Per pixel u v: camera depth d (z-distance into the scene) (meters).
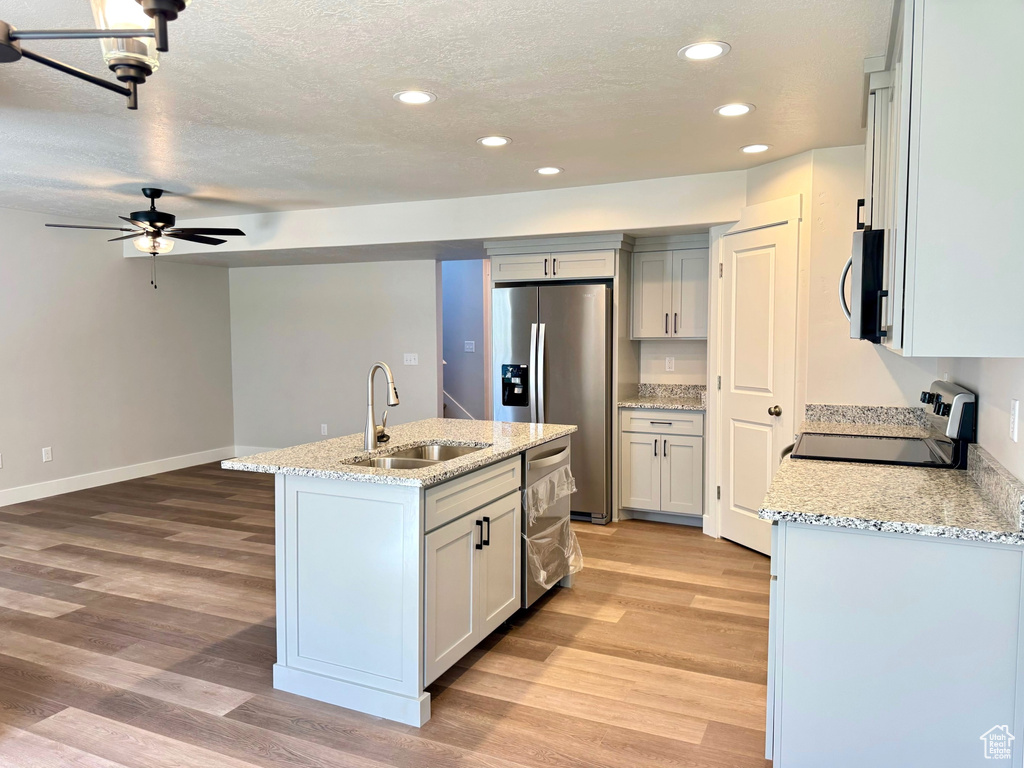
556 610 3.46
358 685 2.55
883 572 1.87
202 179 4.38
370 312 6.83
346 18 2.16
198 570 4.04
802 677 1.96
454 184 4.54
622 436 5.07
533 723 2.46
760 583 3.83
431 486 2.48
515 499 3.18
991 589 1.79
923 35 1.68
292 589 2.67
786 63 2.55
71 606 3.51
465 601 2.77
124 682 2.75
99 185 4.55
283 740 2.35
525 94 2.86
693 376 5.34
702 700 2.61
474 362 8.15
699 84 2.75
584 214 4.64
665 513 5.06
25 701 2.60
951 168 1.68
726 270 4.45
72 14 2.12
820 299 3.80
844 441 3.12
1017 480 1.89
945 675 1.84
